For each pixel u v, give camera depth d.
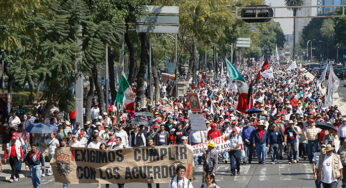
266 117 25.77
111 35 23.27
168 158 15.44
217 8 49.91
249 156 23.73
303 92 48.69
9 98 30.31
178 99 41.88
